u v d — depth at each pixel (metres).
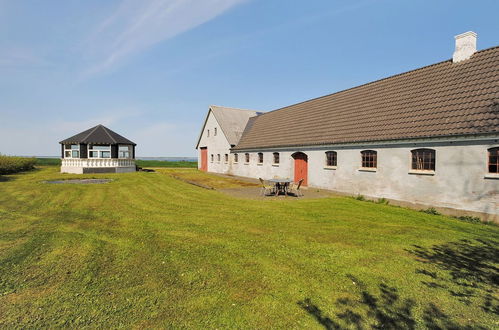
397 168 12.80
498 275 5.49
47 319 3.85
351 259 6.14
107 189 16.64
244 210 11.12
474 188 10.12
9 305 4.18
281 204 12.55
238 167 28.00
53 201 12.57
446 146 10.96
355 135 15.13
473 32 13.63
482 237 7.92
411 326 3.87
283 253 6.39
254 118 31.98
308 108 22.75
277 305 4.27
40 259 5.91
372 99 16.89
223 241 7.17
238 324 3.80
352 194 15.17
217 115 33.28
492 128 9.57
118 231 8.02
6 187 16.45
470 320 4.03
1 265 5.58
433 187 11.38
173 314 3.99
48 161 48.81
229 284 4.88
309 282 5.02
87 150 29.09
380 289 4.84
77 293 4.53
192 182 21.39
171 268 5.49
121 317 3.90
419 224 9.30
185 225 8.73
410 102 14.07
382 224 9.24
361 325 3.85
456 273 5.54
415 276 5.38
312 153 18.03
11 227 8.34
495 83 11.16
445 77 13.73
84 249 6.50
